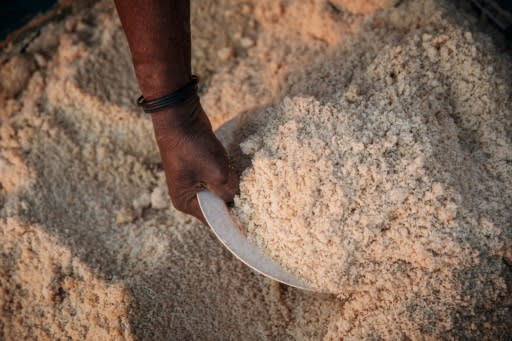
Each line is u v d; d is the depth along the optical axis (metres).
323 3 0.93
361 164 0.67
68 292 0.80
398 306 0.68
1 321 0.80
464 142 0.75
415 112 0.72
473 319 0.67
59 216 0.87
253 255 0.69
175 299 0.78
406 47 0.78
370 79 0.78
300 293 0.77
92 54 0.96
